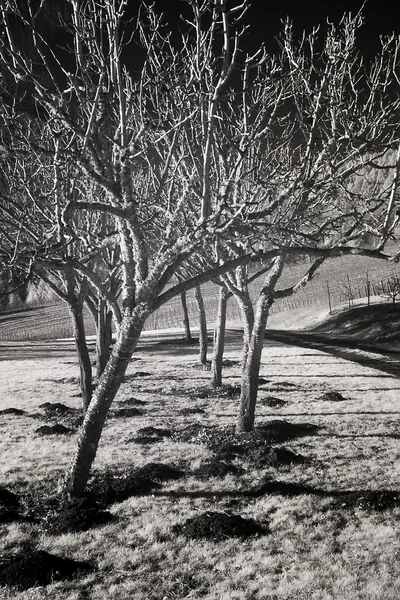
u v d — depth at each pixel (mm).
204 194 11711
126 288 12062
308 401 26406
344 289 112375
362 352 59438
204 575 9648
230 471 15156
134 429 20719
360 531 11398
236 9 10336
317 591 9008
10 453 17078
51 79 10680
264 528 11617
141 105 11555
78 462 12594
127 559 10219
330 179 13930
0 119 13398
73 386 33594
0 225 16375
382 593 8867
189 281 12297
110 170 11922
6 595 8875
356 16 14172
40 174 17453
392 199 11391
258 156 15891
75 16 10766
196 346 59938
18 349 63906
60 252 13141
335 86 14125
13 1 10547
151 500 13156
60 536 11102
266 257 12688
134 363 45406
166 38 12562
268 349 57312
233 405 25734
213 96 11086
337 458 16469
